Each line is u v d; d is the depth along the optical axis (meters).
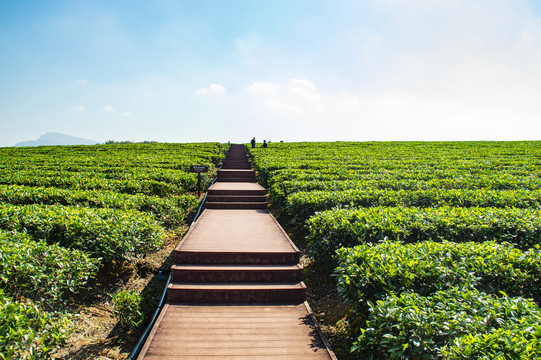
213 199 12.60
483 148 31.12
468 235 6.80
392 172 15.09
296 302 5.66
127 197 9.48
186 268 6.05
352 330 4.79
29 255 4.72
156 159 20.45
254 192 13.40
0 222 6.26
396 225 6.60
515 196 9.51
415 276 4.30
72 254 5.27
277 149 30.38
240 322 4.91
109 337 4.91
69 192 9.34
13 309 3.55
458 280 4.27
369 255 4.80
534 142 38.50
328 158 21.94
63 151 29.67
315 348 4.29
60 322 4.29
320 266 7.10
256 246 7.02
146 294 6.25
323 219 7.03
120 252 6.20
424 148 31.61
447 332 3.14
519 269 4.58
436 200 9.52
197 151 27.33
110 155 24.70
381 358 3.66
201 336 4.50
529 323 3.15
